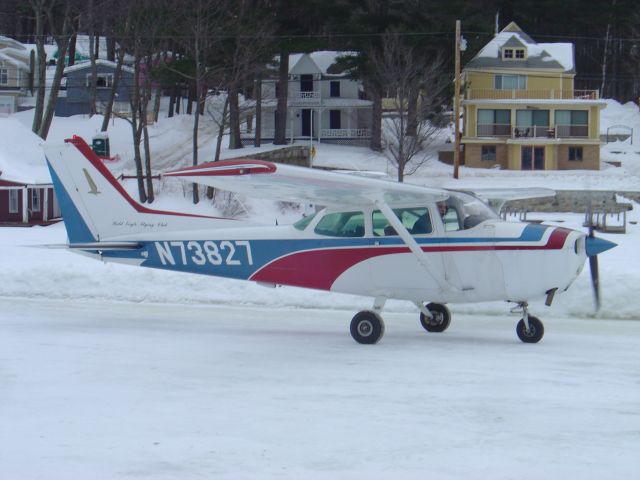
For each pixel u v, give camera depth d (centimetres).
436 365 2914
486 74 14462
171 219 3819
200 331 3719
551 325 3884
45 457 1870
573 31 19875
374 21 12612
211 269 3734
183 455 1883
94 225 3897
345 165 13275
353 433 2055
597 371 2792
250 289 4656
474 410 2273
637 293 4150
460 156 14538
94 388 2561
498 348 3266
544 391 2495
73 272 4903
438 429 2086
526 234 3244
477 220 3341
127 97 18500
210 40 11806
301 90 15512
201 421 2170
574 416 2205
